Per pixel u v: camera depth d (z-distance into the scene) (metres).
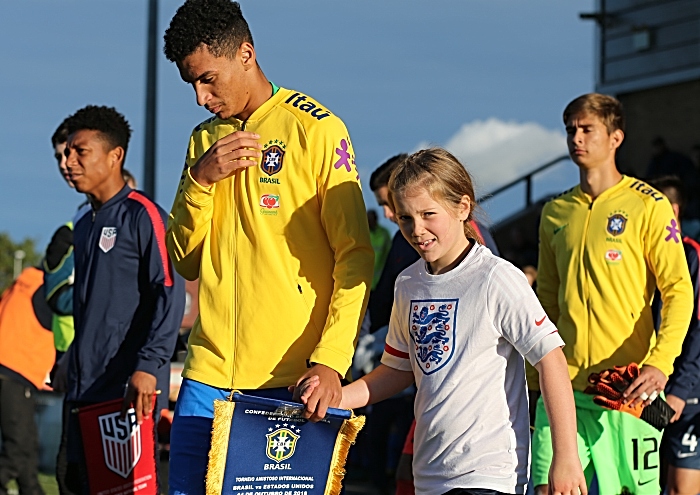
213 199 5.94
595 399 7.47
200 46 5.67
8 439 11.32
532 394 8.34
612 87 23.03
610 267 8.03
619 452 7.95
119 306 7.95
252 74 5.88
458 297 5.54
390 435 13.81
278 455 5.64
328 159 5.79
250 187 5.84
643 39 22.22
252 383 5.82
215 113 5.88
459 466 5.43
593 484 8.09
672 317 7.79
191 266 6.16
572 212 8.30
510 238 23.38
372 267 5.84
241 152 5.73
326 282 5.90
